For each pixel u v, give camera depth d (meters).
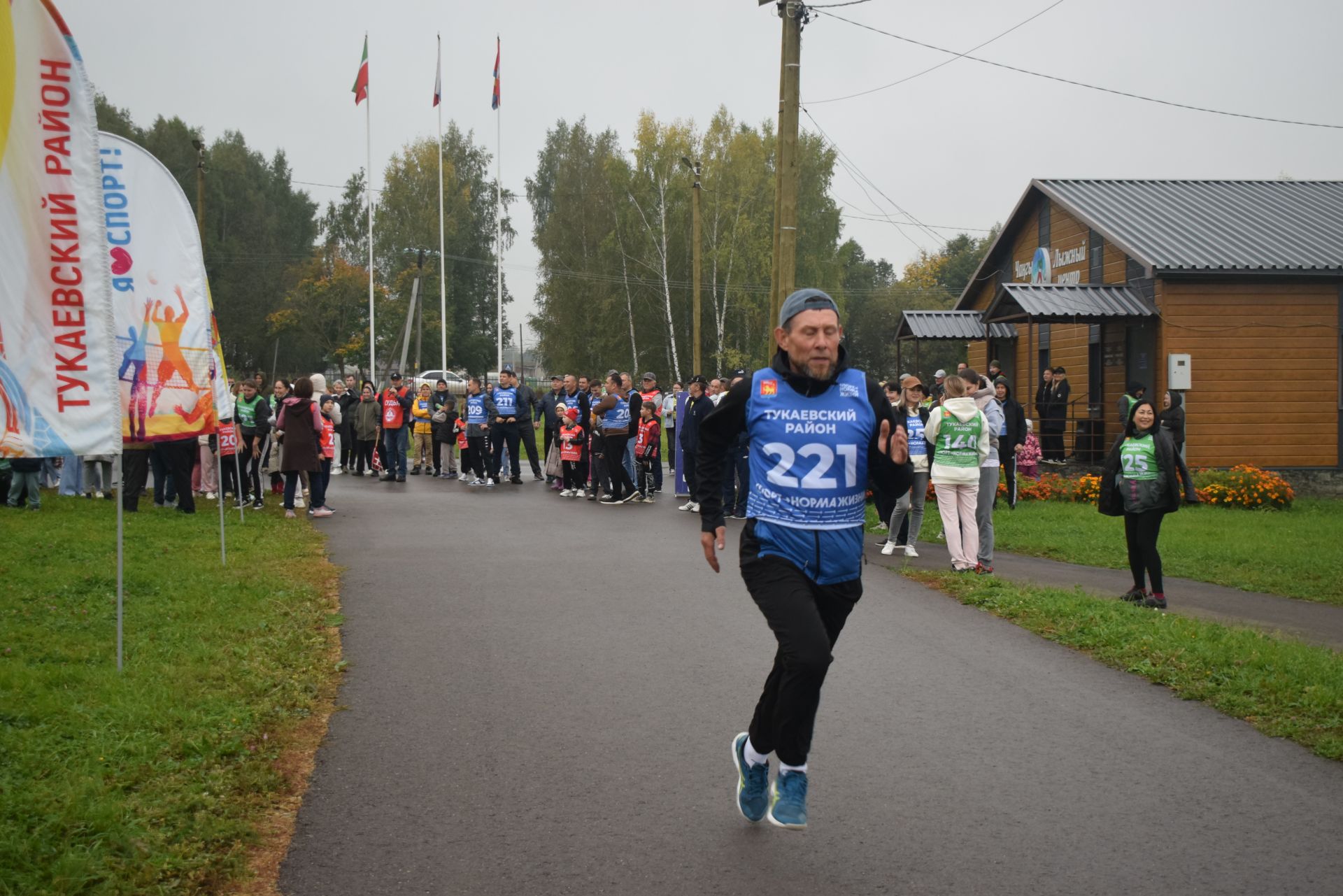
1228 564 11.81
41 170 5.77
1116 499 9.22
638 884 3.82
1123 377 23.41
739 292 48.44
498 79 41.69
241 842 4.06
